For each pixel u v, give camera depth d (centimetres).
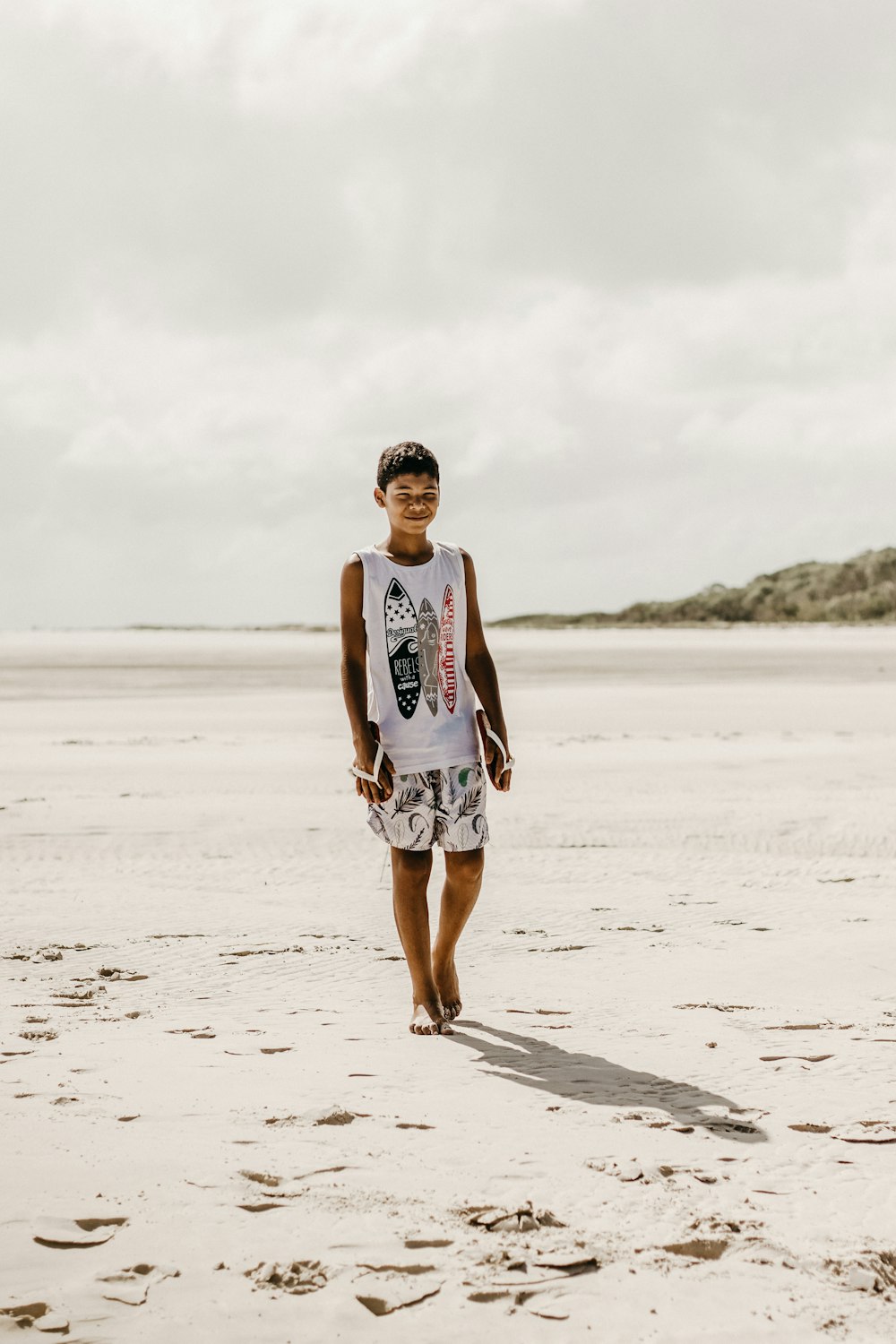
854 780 1352
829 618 16725
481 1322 234
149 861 875
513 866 856
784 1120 348
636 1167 308
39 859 884
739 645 7250
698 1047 424
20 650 6862
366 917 682
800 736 1916
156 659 5556
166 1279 249
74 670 4531
